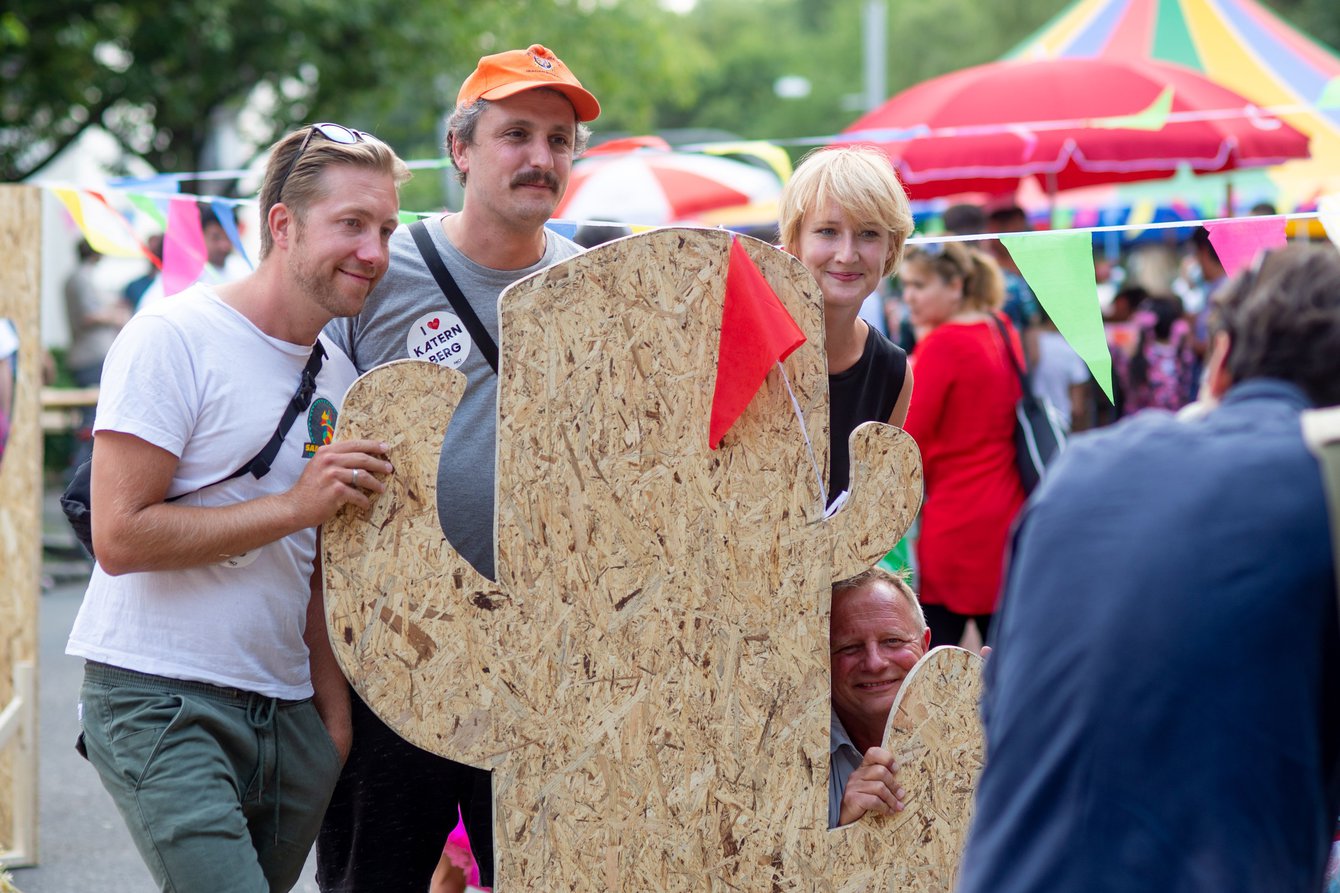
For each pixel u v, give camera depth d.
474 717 2.42
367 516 2.37
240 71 14.43
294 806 2.64
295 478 2.57
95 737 2.50
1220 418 1.83
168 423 2.43
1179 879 1.65
